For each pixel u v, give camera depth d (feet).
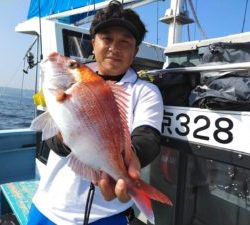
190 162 2.76
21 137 6.16
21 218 4.00
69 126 1.74
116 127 1.76
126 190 1.59
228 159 2.32
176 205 2.81
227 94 2.33
